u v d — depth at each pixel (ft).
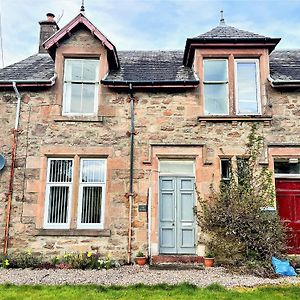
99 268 32.24
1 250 35.17
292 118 37.65
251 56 38.96
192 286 24.48
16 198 36.19
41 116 37.86
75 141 37.37
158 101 38.37
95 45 39.27
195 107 38.11
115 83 37.76
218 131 37.52
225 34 39.99
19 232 35.53
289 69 41.16
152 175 36.70
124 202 36.19
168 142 37.32
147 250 35.27
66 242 35.32
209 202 35.32
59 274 29.32
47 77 39.58
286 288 24.23
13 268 32.60
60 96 38.32
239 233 32.32
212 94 39.09
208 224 34.06
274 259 31.22
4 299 21.08
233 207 33.27
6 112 38.04
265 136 37.29
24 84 37.83
